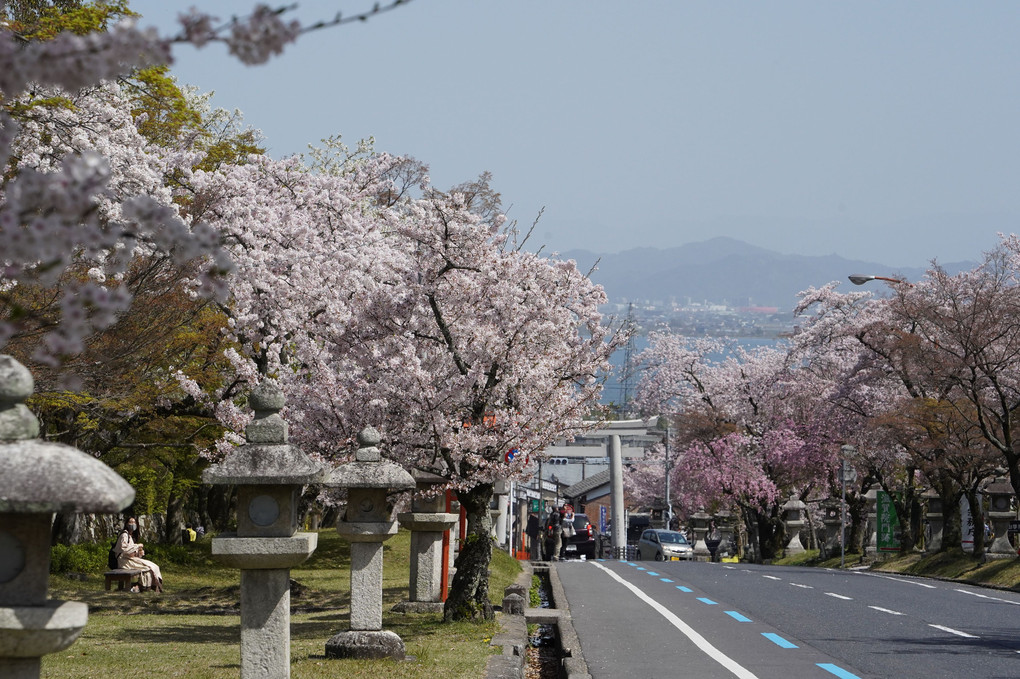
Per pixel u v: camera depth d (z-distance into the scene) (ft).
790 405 285.84
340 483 70.28
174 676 61.62
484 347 92.12
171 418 137.59
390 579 138.92
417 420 90.99
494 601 110.93
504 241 96.89
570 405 94.38
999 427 188.24
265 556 51.08
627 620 99.19
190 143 136.67
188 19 22.79
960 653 77.46
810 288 281.74
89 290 23.44
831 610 108.37
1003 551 179.63
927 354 184.44
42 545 29.37
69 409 121.80
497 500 184.14
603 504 479.00
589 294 99.66
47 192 22.66
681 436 306.14
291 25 22.53
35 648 28.78
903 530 226.58
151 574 135.33
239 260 116.78
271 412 54.19
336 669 63.00
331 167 235.61
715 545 377.91
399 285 94.02
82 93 92.43
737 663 72.64
